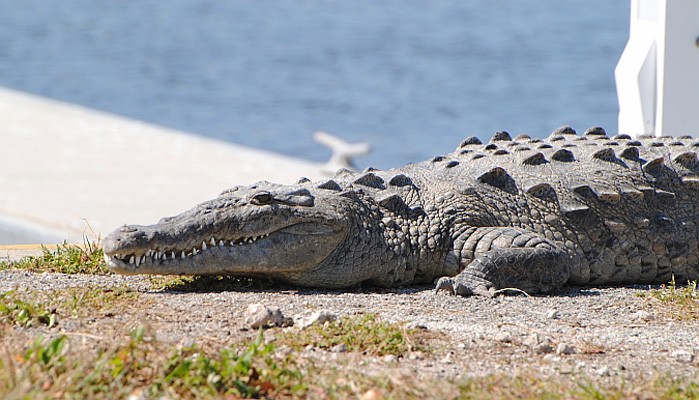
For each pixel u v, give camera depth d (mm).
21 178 64750
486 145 35344
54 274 31516
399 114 127750
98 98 140250
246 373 20750
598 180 33312
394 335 24484
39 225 52469
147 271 28750
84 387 19625
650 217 33250
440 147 111500
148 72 158125
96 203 58406
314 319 25594
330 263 30641
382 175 33438
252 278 31594
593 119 121750
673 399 20625
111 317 25844
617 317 28156
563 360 23969
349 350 23875
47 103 95500
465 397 20422
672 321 27828
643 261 33094
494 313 28109
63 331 23984
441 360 23547
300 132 120812
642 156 34594
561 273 31172
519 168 33688
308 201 30344
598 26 187625
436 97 136375
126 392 19672
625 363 23938
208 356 22031
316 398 20297
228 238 29406
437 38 180250
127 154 74125
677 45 43406
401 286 31906
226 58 168875
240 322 25891
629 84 44594
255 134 120188
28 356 20547
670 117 43656
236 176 67812
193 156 74125
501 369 23094
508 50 167500
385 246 31234
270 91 143500
